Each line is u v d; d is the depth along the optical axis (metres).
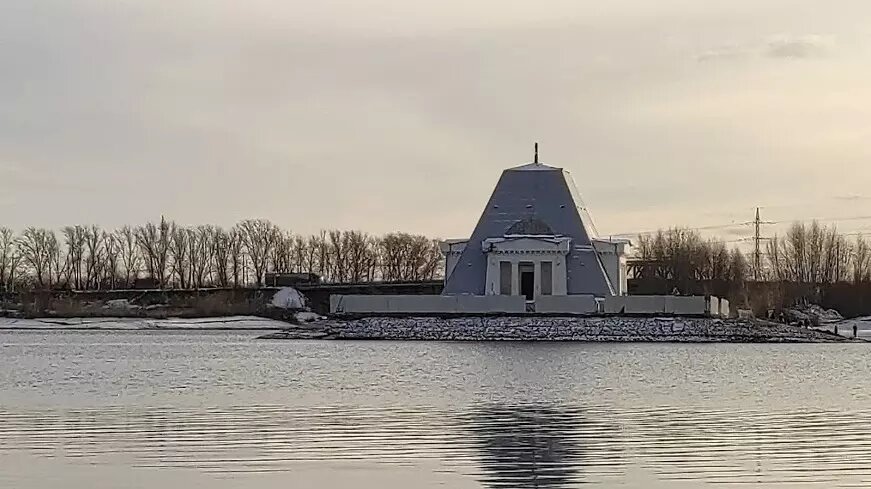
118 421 37.94
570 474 28.08
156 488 26.20
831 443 33.09
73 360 72.31
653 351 81.31
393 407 42.66
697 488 26.36
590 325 96.81
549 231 119.81
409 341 95.62
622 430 36.00
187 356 75.81
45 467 28.81
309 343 93.12
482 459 30.20
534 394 48.12
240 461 29.80
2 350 84.44
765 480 27.34
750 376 58.91
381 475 27.89
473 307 104.38
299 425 36.97
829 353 80.69
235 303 151.88
